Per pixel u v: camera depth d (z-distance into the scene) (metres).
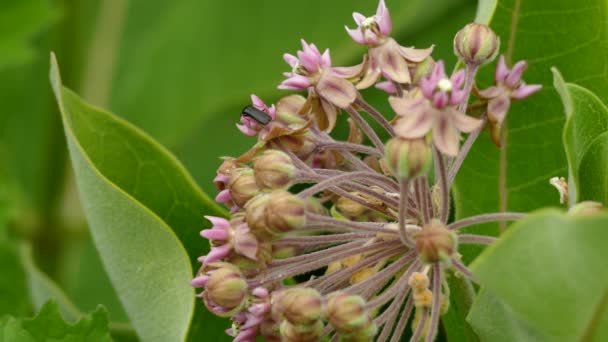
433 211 0.46
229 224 0.47
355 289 0.46
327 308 0.45
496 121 0.47
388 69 0.47
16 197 0.65
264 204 0.45
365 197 0.47
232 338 0.52
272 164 0.46
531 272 0.43
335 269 0.48
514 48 0.50
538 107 0.50
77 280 0.65
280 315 0.45
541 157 0.50
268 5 0.64
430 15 0.60
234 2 0.65
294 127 0.47
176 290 0.48
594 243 0.42
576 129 0.47
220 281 0.46
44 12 0.63
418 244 0.44
